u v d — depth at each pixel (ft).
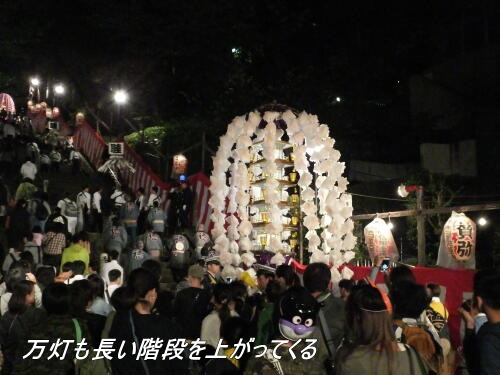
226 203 37.14
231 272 30.04
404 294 14.93
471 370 14.56
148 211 54.95
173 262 44.16
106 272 33.17
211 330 19.74
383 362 11.44
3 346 19.21
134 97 109.60
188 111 105.19
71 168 84.64
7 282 24.04
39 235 43.60
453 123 69.10
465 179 51.83
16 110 136.05
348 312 12.18
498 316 12.67
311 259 28.32
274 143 28.96
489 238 43.52
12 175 70.28
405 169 66.33
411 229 45.88
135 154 74.74
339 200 28.50
